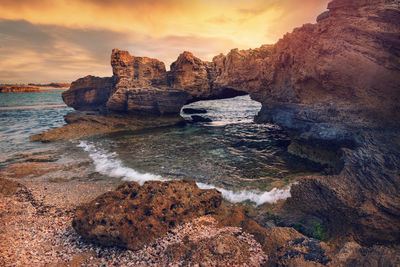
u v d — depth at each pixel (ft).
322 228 25.25
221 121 125.39
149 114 111.34
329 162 46.37
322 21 49.85
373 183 26.25
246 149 63.72
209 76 127.95
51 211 29.43
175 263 18.56
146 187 28.14
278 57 73.15
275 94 80.07
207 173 45.21
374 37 38.04
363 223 22.80
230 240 21.09
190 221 25.68
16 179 43.16
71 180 43.09
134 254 20.33
